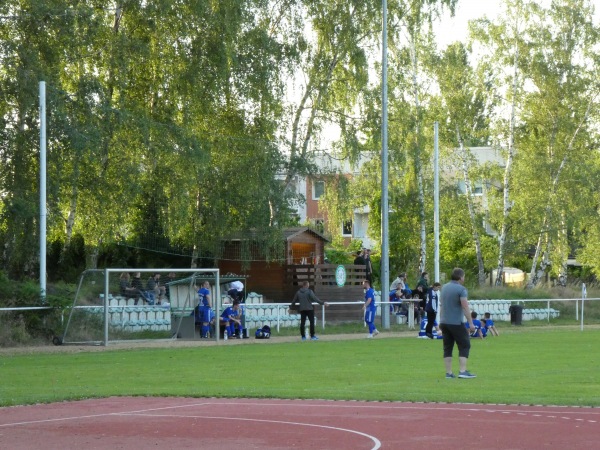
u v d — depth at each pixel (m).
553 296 63.41
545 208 69.56
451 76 70.31
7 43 42.59
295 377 23.42
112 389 20.58
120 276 38.62
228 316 41.09
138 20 48.66
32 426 14.85
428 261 70.56
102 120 45.22
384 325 48.25
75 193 44.50
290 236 56.47
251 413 16.23
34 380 22.98
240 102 53.53
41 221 38.28
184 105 49.59
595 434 13.56
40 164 38.81
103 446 12.80
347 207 57.19
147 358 29.95
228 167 52.97
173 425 14.82
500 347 35.16
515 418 15.37
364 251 53.22
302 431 14.05
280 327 46.53
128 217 49.78
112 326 38.09
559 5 70.50
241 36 52.03
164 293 39.47
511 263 81.69
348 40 56.09
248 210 52.91
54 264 52.19
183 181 48.62
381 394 18.91
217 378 23.28
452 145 71.62
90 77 45.03
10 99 43.19
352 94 57.22
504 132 71.62
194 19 49.25
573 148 70.88
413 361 28.38
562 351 32.94
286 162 55.00
